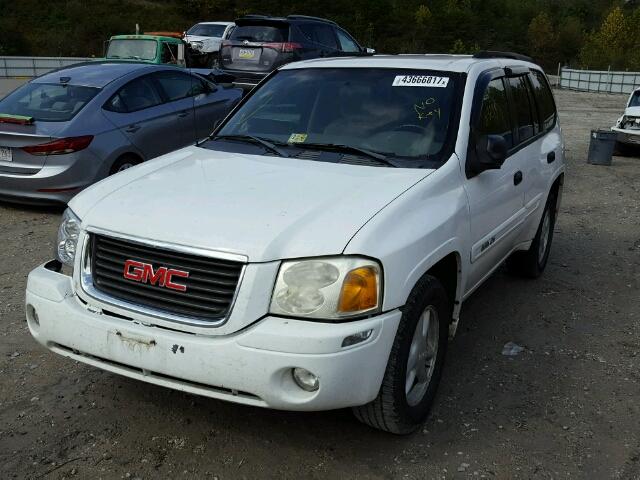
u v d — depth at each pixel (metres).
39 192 7.37
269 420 3.52
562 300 5.45
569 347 4.56
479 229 3.95
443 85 4.16
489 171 4.16
